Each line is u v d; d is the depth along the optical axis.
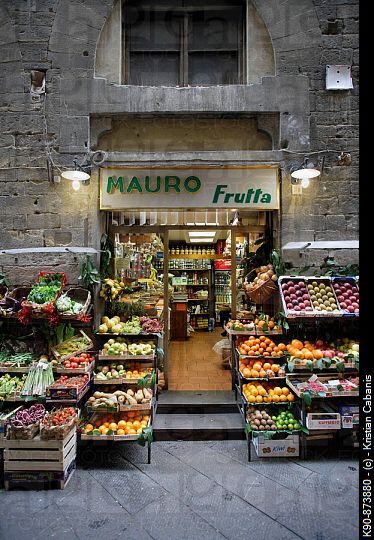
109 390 5.06
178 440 4.94
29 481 4.01
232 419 5.22
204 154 5.48
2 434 4.21
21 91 5.61
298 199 5.53
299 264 5.57
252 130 5.70
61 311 4.93
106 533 3.32
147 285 7.87
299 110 5.53
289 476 4.13
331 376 4.97
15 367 4.89
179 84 5.93
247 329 5.45
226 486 3.96
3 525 3.43
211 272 10.88
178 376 6.71
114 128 5.70
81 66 5.59
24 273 5.58
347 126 5.56
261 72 5.70
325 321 5.47
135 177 5.50
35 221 5.58
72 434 4.28
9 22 5.63
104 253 5.71
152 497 3.81
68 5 5.59
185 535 3.28
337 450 4.58
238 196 5.50
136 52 5.93
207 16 5.95
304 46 5.56
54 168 5.56
